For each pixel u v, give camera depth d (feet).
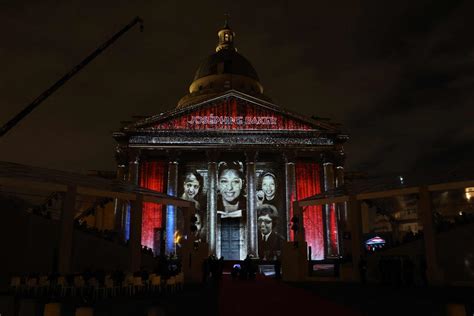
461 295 64.64
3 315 33.86
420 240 98.43
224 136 173.06
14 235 84.94
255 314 47.01
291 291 73.61
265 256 171.42
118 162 170.91
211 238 165.99
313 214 172.86
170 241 163.32
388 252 104.37
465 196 145.18
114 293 66.59
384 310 49.01
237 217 179.83
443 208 147.23
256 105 174.81
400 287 80.53
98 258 102.27
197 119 173.27
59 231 94.99
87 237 99.91
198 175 180.86
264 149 172.86
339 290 74.84
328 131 173.78
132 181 167.32
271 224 176.96
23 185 84.94
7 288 75.87
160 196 112.27
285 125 174.70
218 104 175.11
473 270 86.53
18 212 86.28
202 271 106.01
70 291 67.00
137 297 65.26
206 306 54.19
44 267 90.53
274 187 181.68
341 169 172.96
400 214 189.67
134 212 102.12
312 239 169.89
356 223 103.81
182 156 178.60
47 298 63.21
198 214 176.14
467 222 96.94
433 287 80.28
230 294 69.15
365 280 89.45
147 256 119.85
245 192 180.04
